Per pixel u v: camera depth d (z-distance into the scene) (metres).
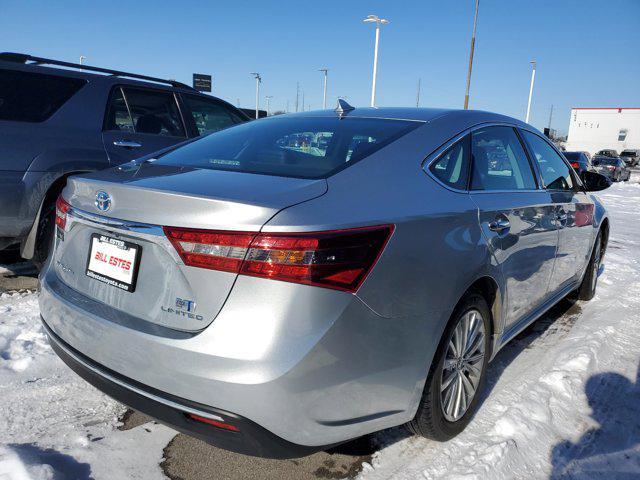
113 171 2.22
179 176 1.99
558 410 2.65
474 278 2.21
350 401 1.73
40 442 2.16
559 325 3.91
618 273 5.61
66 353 2.00
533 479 2.12
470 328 2.34
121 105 4.45
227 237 1.60
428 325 1.95
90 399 2.52
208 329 1.61
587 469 2.21
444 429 2.25
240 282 1.59
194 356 1.61
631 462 2.28
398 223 1.84
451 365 2.25
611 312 4.26
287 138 2.47
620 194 18.11
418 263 1.89
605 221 4.68
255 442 1.64
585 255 4.09
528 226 2.77
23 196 3.74
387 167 2.08
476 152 2.58
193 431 1.70
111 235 1.91
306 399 1.61
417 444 2.31
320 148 2.26
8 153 3.69
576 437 2.44
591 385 2.93
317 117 2.74
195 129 5.01
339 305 1.64
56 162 3.88
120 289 1.87
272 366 1.55
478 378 2.46
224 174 2.01
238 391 1.56
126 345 1.75
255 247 1.58
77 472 2.00
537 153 3.32
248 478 2.05
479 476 2.07
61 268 2.20
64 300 2.03
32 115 3.90
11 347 2.95
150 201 1.77
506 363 3.18
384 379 1.82
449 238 2.07
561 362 3.17
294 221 1.61
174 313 1.70
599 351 3.37
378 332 1.76
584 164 17.97
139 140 4.45
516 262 2.66
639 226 10.14
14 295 3.81
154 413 1.74
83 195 2.05
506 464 2.16
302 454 1.72
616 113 53.03
